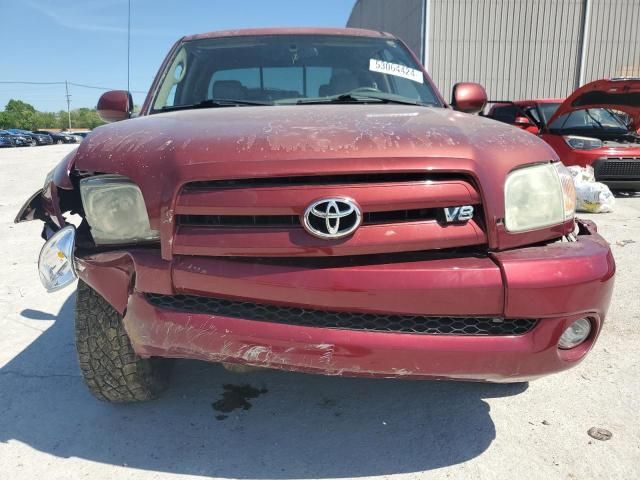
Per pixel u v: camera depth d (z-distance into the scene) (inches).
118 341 87.7
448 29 753.6
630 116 323.6
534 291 69.5
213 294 72.1
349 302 69.2
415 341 69.6
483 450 87.9
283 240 69.6
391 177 70.6
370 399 103.3
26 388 107.3
